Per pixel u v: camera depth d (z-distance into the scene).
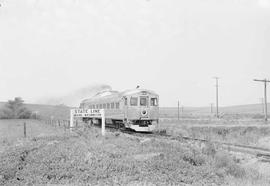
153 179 10.97
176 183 10.73
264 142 25.36
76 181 10.66
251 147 19.06
